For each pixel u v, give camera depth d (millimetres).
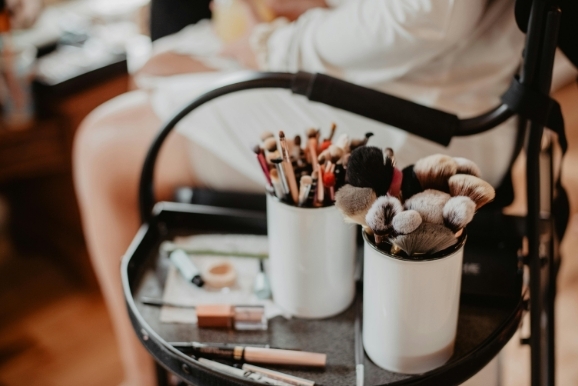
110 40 1482
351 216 506
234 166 896
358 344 603
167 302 663
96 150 973
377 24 668
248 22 945
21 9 1432
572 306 1223
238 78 648
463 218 477
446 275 516
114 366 1364
